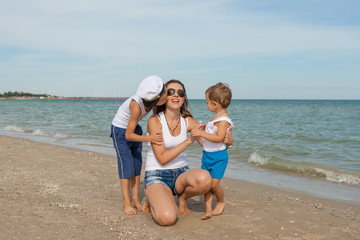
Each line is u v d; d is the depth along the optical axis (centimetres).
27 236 280
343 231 317
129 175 354
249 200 432
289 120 2322
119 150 354
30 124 1784
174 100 330
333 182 585
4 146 845
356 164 745
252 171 675
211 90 336
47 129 1508
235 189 503
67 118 2300
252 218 350
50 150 818
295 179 605
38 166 602
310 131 1515
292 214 369
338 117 2705
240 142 1105
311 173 654
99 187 470
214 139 324
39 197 404
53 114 2825
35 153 755
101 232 297
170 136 338
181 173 347
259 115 3058
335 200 460
